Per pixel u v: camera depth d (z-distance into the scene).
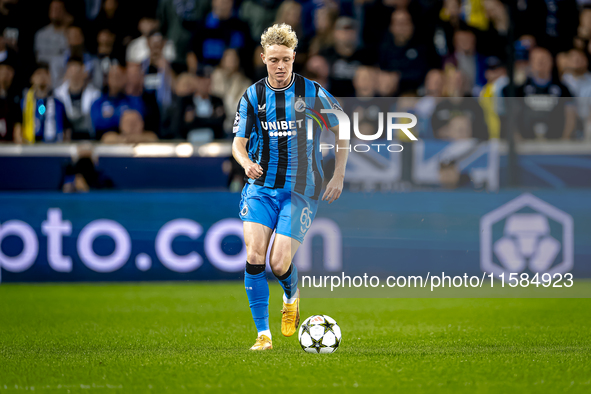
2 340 16.00
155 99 31.69
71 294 24.58
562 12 32.94
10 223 27.19
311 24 33.56
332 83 32.16
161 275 27.09
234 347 14.72
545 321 18.75
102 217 27.12
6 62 31.91
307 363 12.42
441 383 10.88
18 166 27.17
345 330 17.34
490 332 16.86
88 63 33.03
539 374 11.52
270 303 22.80
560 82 31.58
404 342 15.34
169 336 16.45
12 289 25.95
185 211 27.08
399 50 32.50
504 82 31.86
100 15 33.34
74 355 13.73
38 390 10.68
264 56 13.54
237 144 13.91
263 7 33.47
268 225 14.02
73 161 27.20
